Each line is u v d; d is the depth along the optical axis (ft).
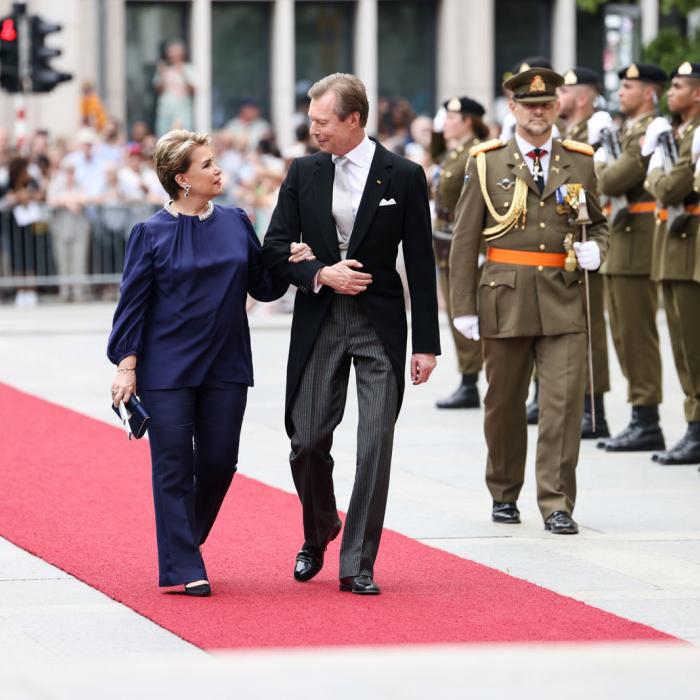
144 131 131.44
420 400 72.28
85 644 33.71
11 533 44.60
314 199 38.70
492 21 161.17
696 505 49.06
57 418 65.36
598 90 59.47
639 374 58.44
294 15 159.84
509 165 45.78
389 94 162.61
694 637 34.45
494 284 45.83
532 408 64.03
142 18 155.74
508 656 28.76
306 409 38.83
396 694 25.50
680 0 109.81
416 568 40.83
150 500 49.29
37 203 112.78
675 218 55.01
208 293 38.01
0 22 110.01
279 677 26.66
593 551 42.96
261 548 43.04
